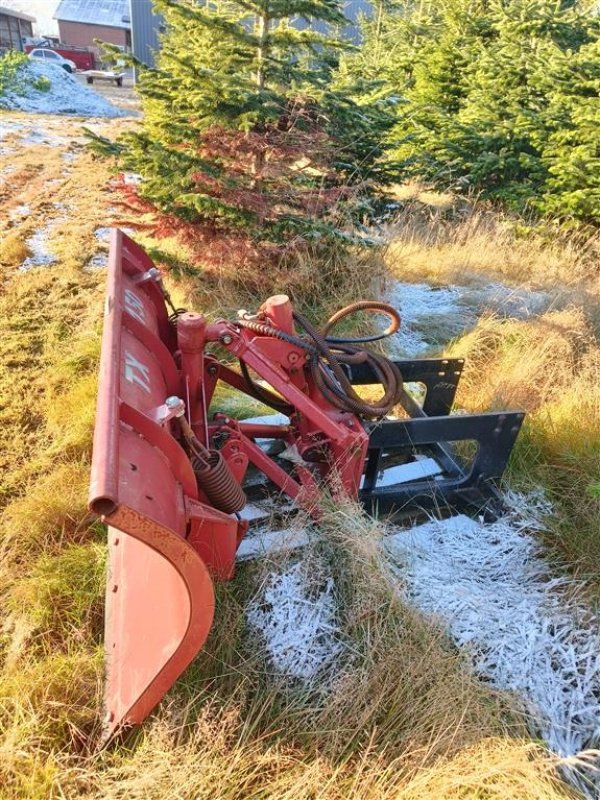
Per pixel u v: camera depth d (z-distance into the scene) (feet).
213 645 7.69
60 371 13.97
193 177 16.30
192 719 7.03
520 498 10.91
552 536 10.15
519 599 8.91
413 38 33.65
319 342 8.84
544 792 6.41
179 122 17.19
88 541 9.49
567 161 22.41
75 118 56.54
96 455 4.78
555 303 17.90
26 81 64.23
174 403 6.15
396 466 11.26
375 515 9.96
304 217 17.51
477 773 6.48
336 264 18.28
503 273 20.43
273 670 7.64
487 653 8.08
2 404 12.97
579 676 7.92
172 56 15.87
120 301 7.35
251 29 19.49
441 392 12.18
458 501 10.54
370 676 7.46
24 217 25.17
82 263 20.52
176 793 6.28
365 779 6.50
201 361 8.34
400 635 7.91
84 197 28.37
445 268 20.18
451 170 24.43
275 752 6.77
